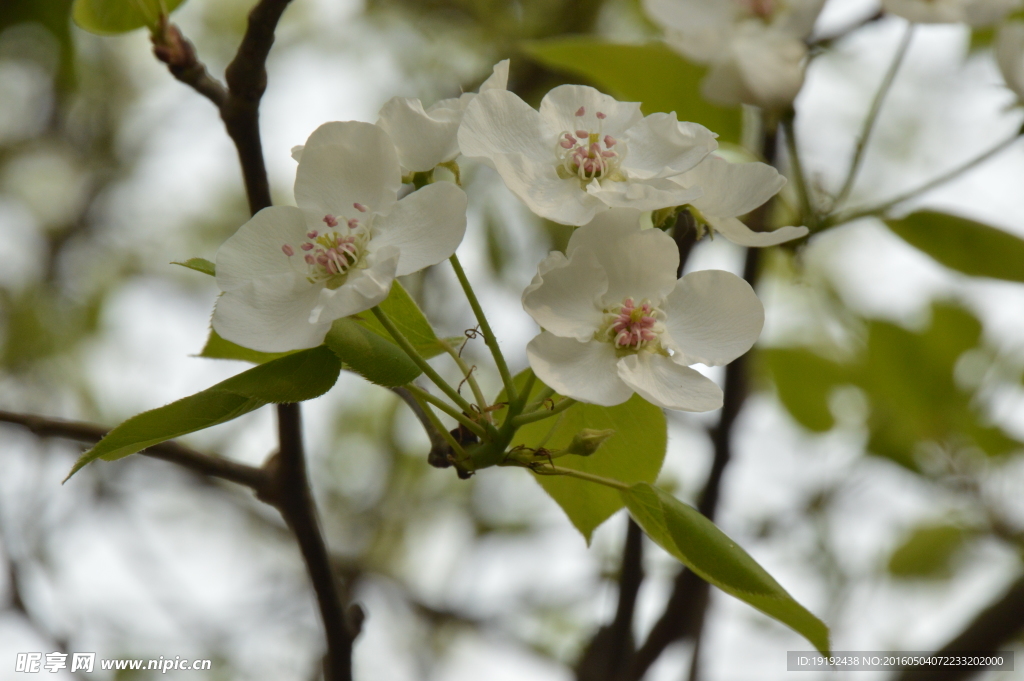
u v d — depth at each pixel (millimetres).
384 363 670
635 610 766
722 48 750
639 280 679
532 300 677
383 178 675
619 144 678
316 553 716
